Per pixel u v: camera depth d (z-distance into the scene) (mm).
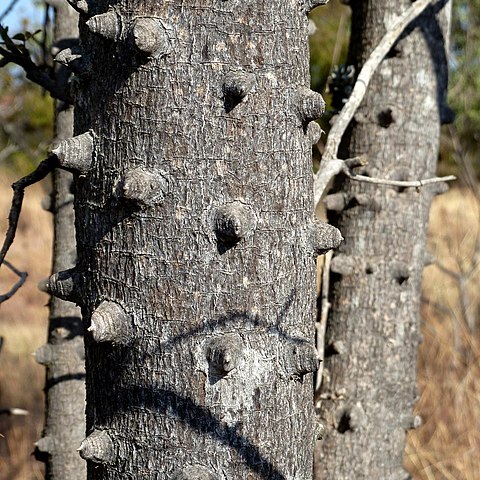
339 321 1702
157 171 1170
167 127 1169
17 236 6418
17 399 3973
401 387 1727
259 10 1178
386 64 1648
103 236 1190
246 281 1180
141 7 1173
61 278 1226
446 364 3387
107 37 1178
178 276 1173
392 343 1695
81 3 1209
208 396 1176
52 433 1808
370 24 1660
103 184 1188
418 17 1641
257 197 1181
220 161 1171
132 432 1188
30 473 3385
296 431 1209
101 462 1199
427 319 3701
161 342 1177
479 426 3064
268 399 1190
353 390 1694
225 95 1169
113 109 1184
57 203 1763
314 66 6000
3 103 4574
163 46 1164
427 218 1714
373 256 1674
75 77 1220
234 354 1165
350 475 1699
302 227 1209
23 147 3443
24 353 4570
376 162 1654
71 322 1792
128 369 1187
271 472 1195
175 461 1180
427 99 1659
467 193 4566
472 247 4109
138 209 1172
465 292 3691
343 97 1646
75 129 1222
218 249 1172
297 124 1201
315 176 1395
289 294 1199
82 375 1813
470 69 4285
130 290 1181
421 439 3121
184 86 1167
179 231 1170
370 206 1665
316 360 1194
